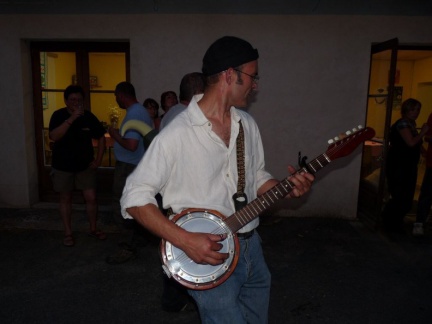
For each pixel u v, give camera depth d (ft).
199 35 16.57
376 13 16.01
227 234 5.63
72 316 9.94
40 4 16.46
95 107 18.39
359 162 17.15
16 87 17.40
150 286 11.57
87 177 14.21
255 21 16.43
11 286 11.36
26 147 17.87
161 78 16.92
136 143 12.68
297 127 17.02
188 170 5.57
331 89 16.72
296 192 6.11
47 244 14.46
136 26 16.66
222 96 5.65
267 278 6.46
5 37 17.04
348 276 12.28
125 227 14.20
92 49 17.88
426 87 29.86
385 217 16.19
